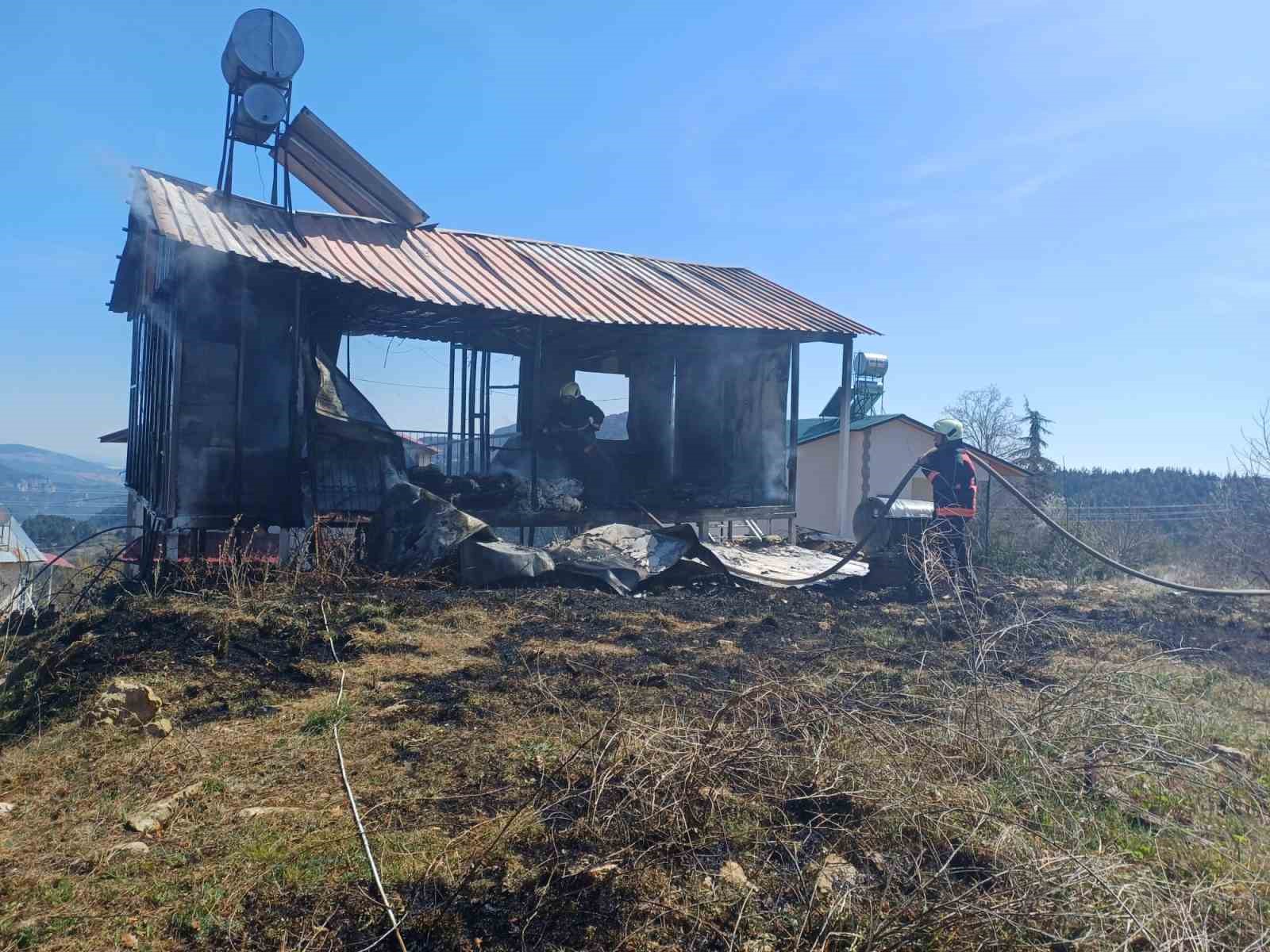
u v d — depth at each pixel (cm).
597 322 1140
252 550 1031
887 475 2027
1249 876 308
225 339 991
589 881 295
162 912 281
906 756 391
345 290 1029
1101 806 368
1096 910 274
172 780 382
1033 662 642
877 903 286
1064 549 1485
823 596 948
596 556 934
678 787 346
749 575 992
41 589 1055
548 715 464
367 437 995
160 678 511
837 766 371
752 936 271
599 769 366
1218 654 714
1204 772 398
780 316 1388
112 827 341
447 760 400
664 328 1221
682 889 294
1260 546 1405
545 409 1413
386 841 323
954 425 974
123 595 812
